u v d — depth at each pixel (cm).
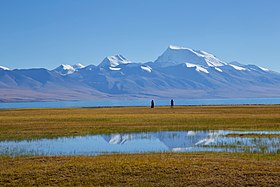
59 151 3644
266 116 7088
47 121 6481
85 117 7388
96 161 2845
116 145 4069
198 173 2503
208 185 2316
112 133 5038
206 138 4516
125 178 2444
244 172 2505
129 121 6462
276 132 4838
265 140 4194
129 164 2722
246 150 3541
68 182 2392
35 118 7175
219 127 5509
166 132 5128
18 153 3494
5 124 5928
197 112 8838
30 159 3005
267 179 2383
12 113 9325
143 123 6122
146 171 2555
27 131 5088
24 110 11456
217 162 2784
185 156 3102
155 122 6269
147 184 2341
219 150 3594
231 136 4603
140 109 11025
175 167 2627
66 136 4731
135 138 4612
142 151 3628
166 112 8994
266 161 2850
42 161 2916
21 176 2502
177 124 5953
